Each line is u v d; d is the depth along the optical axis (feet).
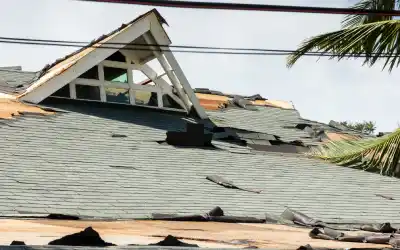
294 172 140.05
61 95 149.28
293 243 83.46
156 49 156.04
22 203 94.73
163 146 138.00
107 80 155.43
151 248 61.21
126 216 98.53
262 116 184.14
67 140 127.24
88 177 111.55
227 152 144.36
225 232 91.20
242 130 164.14
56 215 91.91
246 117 179.52
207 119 167.02
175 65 159.74
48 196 99.91
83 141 128.77
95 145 128.47
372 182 142.72
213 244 76.28
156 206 105.60
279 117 187.42
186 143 141.59
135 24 152.05
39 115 136.98
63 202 98.89
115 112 151.94
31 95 143.84
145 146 135.13
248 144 155.22
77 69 148.15
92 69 152.97
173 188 115.44
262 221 107.45
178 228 91.86
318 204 122.93
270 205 117.19
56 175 109.09
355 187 137.18
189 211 106.22
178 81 161.99
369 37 118.93
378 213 124.06
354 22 129.29
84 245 61.98
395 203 131.85
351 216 119.65
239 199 117.08
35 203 95.96
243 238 85.15
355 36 117.80
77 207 98.12
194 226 95.86
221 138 154.61
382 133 172.65
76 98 150.71
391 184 143.64
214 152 141.90
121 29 153.89
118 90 157.28
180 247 62.85
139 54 157.58
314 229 93.04
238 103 189.26
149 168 122.93
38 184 103.60
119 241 72.64
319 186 133.90
